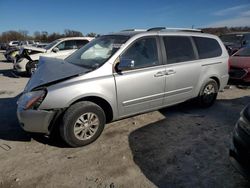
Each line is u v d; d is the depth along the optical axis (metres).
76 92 3.60
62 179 3.02
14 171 3.18
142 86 4.24
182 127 4.55
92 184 2.93
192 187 2.89
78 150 3.71
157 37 4.59
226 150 3.71
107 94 3.88
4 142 3.96
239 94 7.02
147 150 3.71
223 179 3.03
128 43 4.18
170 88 4.68
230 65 7.80
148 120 4.87
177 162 3.39
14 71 11.25
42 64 4.45
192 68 4.99
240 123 2.80
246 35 12.57
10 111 5.47
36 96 3.54
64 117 3.61
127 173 3.14
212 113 5.32
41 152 3.65
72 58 4.62
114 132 4.31
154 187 2.88
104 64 3.93
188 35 5.13
